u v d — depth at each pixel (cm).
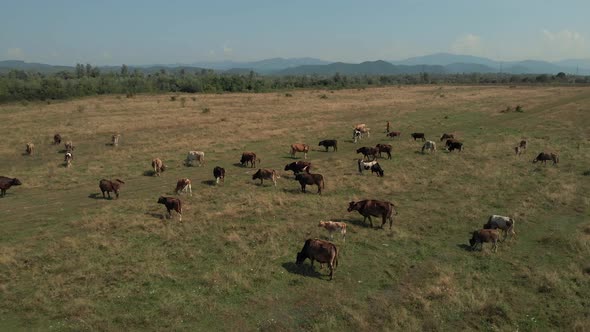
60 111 6191
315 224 1950
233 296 1346
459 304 1307
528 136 4144
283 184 2669
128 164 3188
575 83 14550
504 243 1764
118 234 1827
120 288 1373
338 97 8881
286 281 1446
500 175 2764
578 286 1424
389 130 4697
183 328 1179
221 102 7650
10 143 3847
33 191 2536
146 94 9819
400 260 1611
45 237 1798
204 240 1769
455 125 4962
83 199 2378
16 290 1364
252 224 1950
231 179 2794
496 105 6794
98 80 10419
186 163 3216
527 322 1238
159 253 1627
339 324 1225
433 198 2348
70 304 1273
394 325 1211
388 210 1886
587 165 2988
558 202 2222
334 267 1537
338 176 2819
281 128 4784
